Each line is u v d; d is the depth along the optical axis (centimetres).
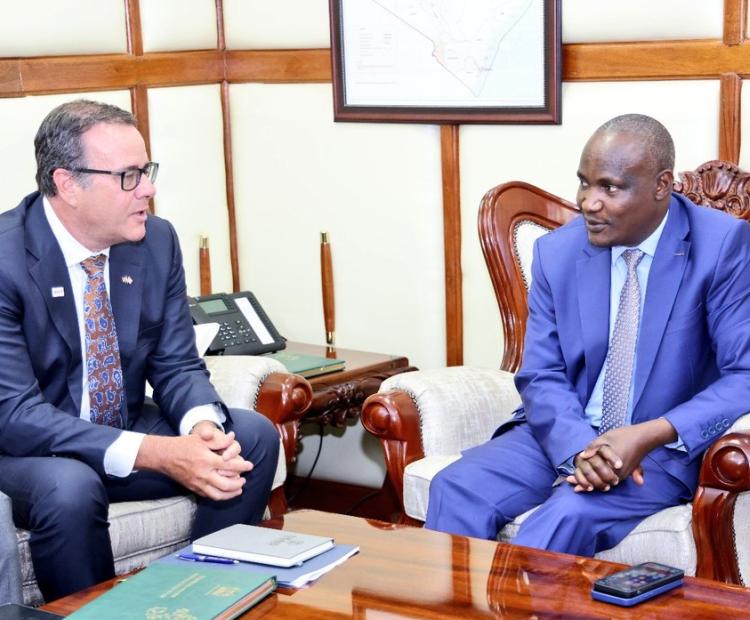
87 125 266
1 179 344
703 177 305
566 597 201
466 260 378
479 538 250
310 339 419
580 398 281
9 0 344
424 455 299
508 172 363
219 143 418
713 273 266
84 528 253
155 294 290
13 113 345
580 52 343
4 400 265
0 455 274
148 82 388
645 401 270
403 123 380
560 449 265
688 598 199
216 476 253
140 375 290
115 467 262
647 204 264
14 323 269
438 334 389
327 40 392
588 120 345
